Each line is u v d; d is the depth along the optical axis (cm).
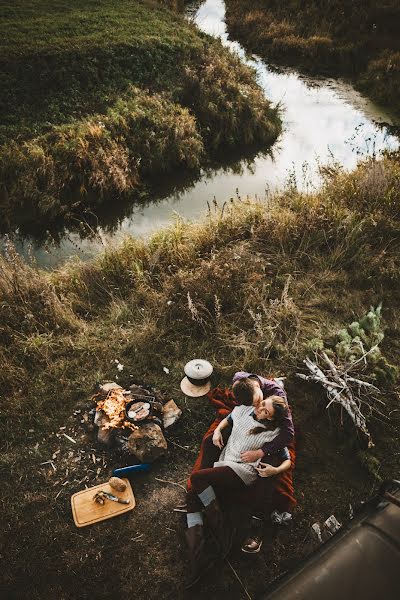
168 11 1450
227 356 470
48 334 486
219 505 328
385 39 1448
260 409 334
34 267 611
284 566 323
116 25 1233
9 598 308
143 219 805
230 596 309
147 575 318
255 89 1152
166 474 374
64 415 415
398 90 1210
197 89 1080
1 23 1163
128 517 348
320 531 338
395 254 594
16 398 426
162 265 591
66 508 353
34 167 812
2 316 496
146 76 1087
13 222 775
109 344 481
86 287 555
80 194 824
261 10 1680
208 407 422
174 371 455
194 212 817
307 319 511
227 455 336
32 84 984
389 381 439
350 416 404
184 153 936
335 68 1390
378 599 198
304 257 596
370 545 222
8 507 352
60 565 323
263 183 903
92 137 878
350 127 1098
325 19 1561
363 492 364
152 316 510
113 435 393
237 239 634
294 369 453
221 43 1355
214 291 521
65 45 1073
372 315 478
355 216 636
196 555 307
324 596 204
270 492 327
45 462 381
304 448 392
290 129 1095
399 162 825
